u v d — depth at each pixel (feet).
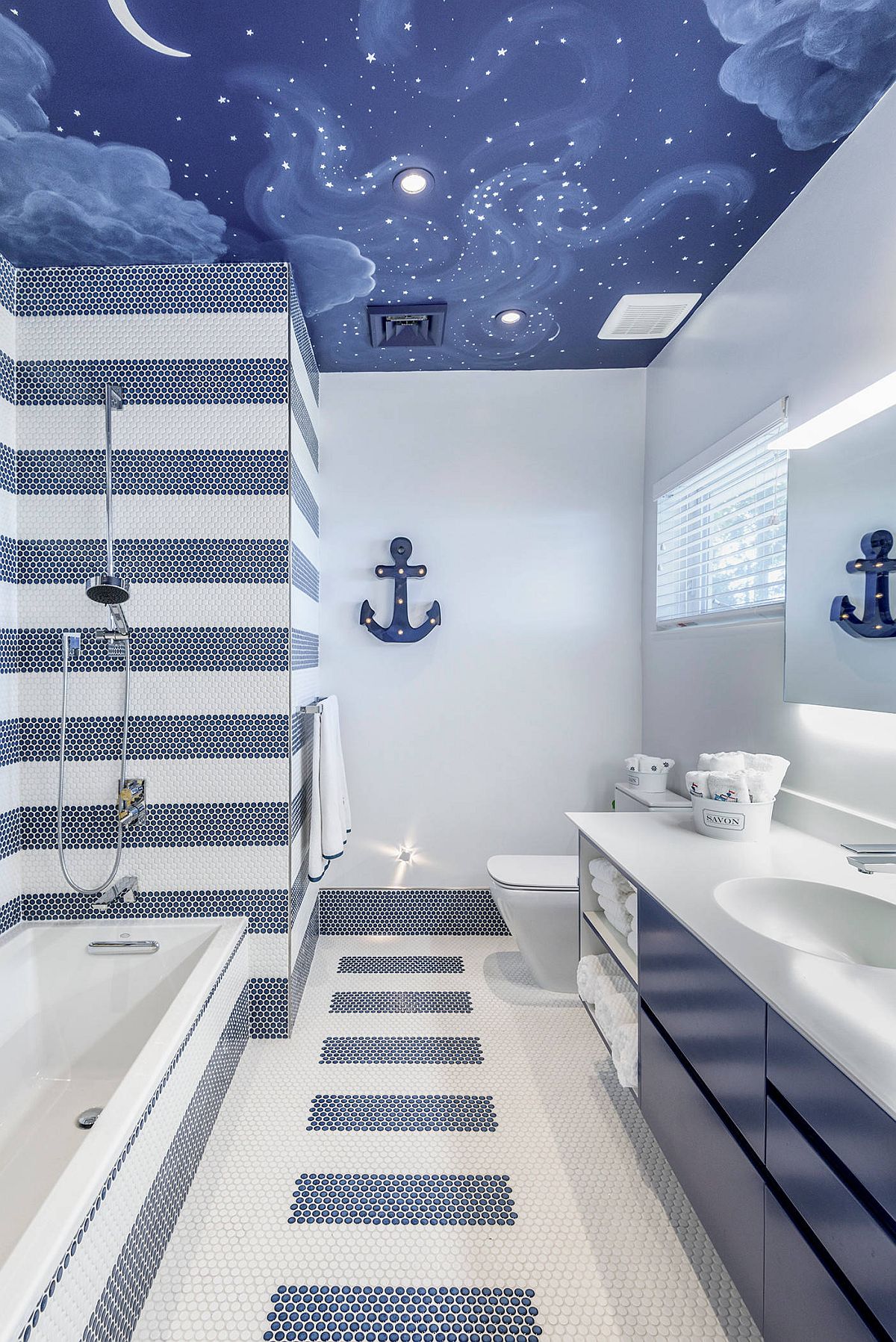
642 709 10.69
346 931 10.70
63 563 7.54
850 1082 3.05
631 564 10.65
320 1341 4.40
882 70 5.05
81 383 7.51
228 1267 4.91
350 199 6.43
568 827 10.72
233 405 7.55
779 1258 3.65
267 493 7.59
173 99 5.28
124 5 4.51
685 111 5.42
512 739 10.67
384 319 8.73
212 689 7.63
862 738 5.73
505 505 10.57
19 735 7.54
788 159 5.98
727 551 8.11
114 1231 4.12
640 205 6.58
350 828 9.70
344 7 4.54
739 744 7.73
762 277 7.11
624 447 10.59
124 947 7.34
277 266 7.49
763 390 7.09
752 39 4.81
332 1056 7.47
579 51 4.91
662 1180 5.74
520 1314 4.59
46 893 7.62
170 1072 5.14
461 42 4.82
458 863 10.69
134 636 7.59
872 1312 2.91
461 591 10.59
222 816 7.67
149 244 7.12
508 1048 7.64
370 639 10.55
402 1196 5.54
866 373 5.51
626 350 9.87
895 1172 2.77
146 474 7.54
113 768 7.63
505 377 10.52
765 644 7.18
